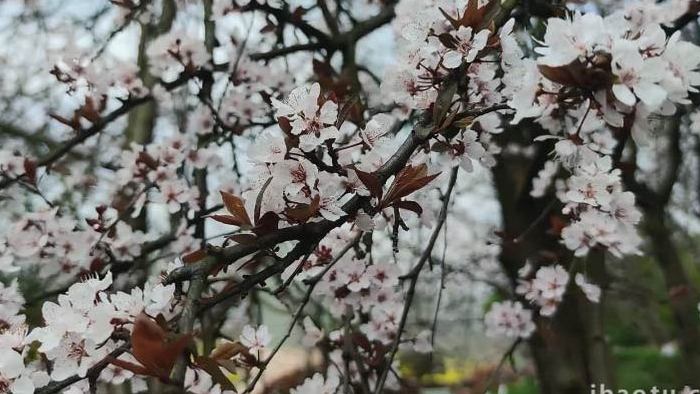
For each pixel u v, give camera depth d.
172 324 1.20
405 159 1.35
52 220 2.75
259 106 3.17
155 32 3.63
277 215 1.21
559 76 1.21
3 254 2.64
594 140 2.38
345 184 1.37
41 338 1.30
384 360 2.43
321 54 3.31
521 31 2.76
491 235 3.57
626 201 2.27
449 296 5.46
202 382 1.93
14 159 2.74
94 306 1.28
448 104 1.39
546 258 3.26
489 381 2.90
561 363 4.19
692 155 5.04
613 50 1.17
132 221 3.38
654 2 2.32
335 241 2.25
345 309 2.30
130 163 2.88
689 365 4.31
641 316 6.03
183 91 3.82
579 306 3.93
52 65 2.91
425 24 1.63
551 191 3.70
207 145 3.15
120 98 2.91
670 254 4.25
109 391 3.12
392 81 1.82
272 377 3.48
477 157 1.75
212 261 1.19
